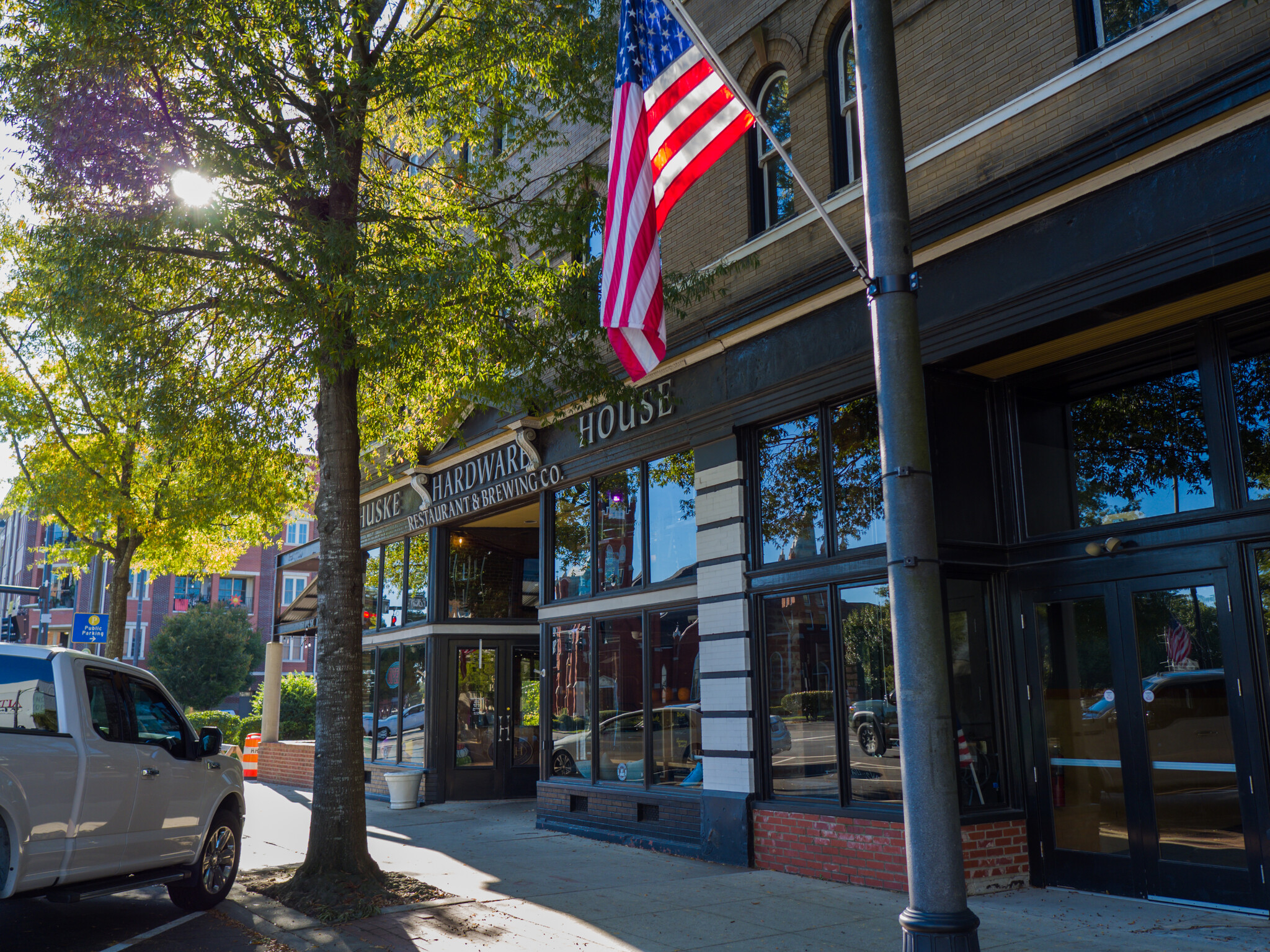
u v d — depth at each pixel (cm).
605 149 1337
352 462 939
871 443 923
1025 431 900
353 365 927
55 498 1542
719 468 1069
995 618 890
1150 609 786
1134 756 782
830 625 935
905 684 443
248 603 5606
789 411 1003
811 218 980
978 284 820
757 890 859
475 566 1750
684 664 1120
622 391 1075
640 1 782
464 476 1597
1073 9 771
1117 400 837
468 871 969
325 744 883
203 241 883
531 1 1041
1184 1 705
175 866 792
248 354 1141
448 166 1135
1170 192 693
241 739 3167
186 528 1620
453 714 1670
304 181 901
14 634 2492
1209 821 730
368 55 1005
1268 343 734
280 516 1586
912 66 897
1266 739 700
